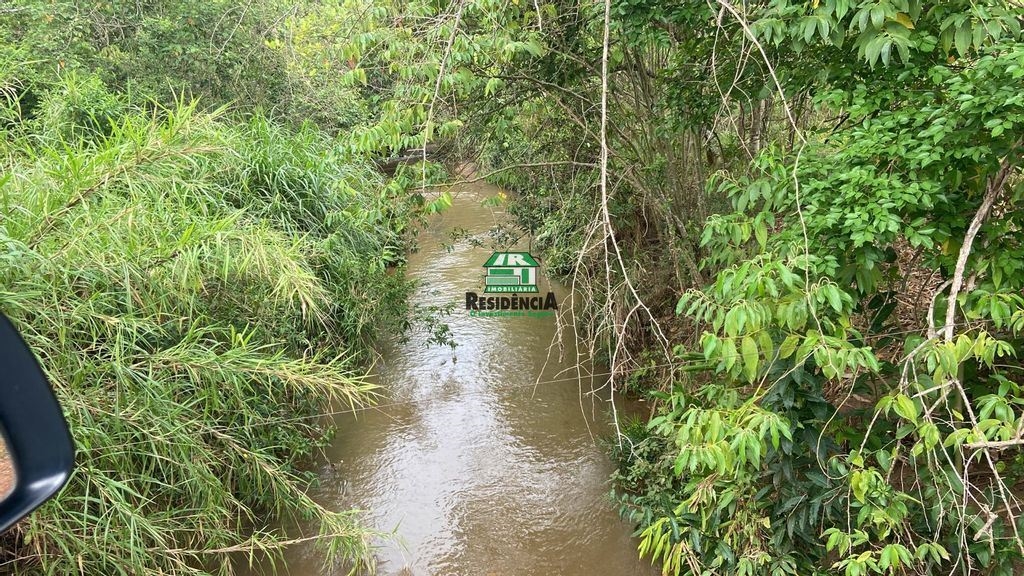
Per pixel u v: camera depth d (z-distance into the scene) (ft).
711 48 9.90
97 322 8.68
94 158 8.80
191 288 9.61
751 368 6.76
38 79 14.80
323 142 19.15
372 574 10.91
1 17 16.38
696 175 14.06
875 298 9.00
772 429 6.62
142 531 8.68
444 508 12.62
